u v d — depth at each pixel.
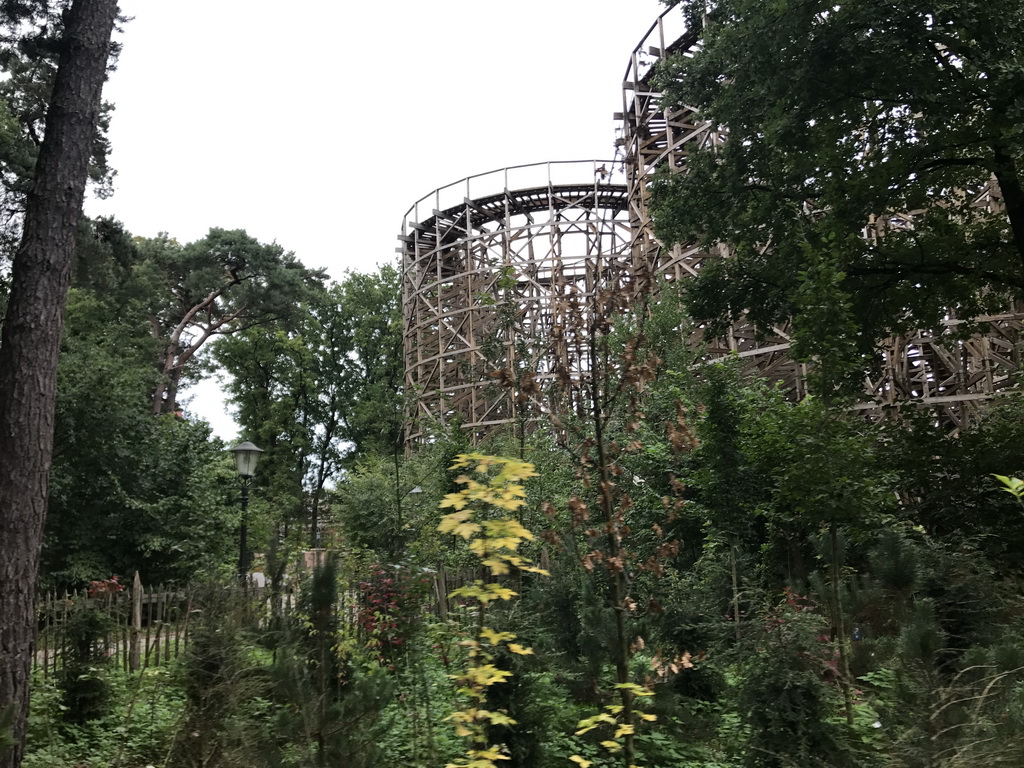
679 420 4.57
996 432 13.65
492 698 4.91
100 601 10.11
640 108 29.61
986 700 4.31
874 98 13.80
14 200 19.02
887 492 9.93
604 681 6.72
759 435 10.60
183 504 21.45
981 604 6.94
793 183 15.20
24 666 6.27
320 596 5.54
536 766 4.94
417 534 9.48
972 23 11.46
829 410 7.30
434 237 44.25
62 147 7.30
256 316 46.53
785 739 4.70
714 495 11.63
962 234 16.22
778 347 20.62
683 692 7.21
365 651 6.32
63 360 21.64
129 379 23.31
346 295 50.72
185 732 5.34
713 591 8.14
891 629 7.21
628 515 12.63
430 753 4.91
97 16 7.70
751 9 13.99
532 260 33.53
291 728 4.79
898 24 12.41
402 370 45.56
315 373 47.66
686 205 16.69
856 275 15.35
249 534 19.59
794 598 7.24
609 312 4.34
